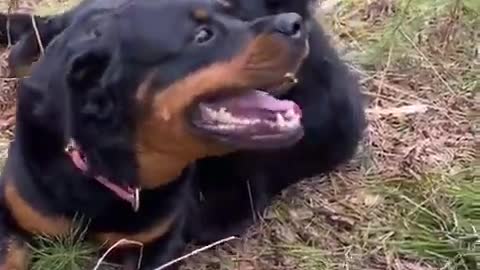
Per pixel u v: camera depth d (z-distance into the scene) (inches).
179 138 64.7
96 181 67.1
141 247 70.0
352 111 82.2
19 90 69.1
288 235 76.4
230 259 74.0
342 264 73.9
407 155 83.4
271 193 79.4
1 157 78.8
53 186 67.6
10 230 69.7
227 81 63.0
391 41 94.1
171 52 63.2
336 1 99.6
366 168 83.0
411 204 78.5
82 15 66.8
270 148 69.5
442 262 74.3
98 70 64.2
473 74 92.4
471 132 86.5
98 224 68.7
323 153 80.8
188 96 63.4
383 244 75.2
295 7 78.2
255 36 62.8
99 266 71.0
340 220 77.5
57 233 69.3
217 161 75.0
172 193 69.2
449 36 95.2
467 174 81.4
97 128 65.2
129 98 64.0
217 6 64.7
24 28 88.7
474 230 75.2
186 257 71.4
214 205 75.4
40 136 67.2
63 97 64.9
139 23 63.6
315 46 79.9
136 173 66.4
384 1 99.7
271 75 62.9
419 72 92.4
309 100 79.0
